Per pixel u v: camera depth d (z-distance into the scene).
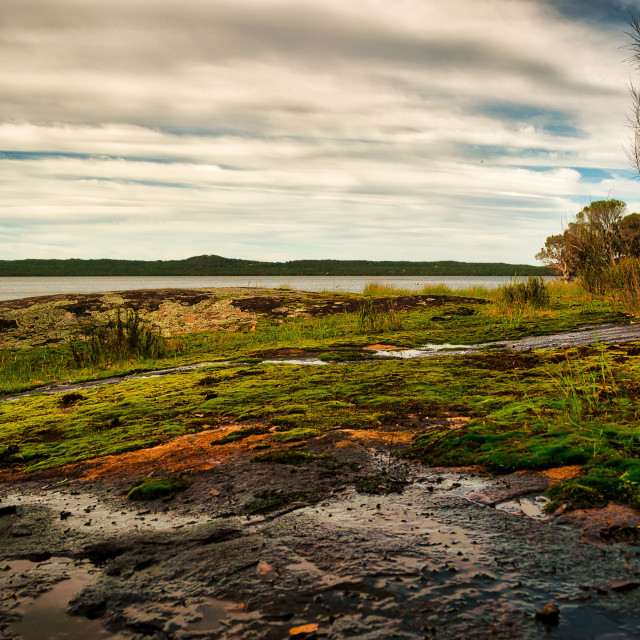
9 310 16.64
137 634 1.96
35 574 2.44
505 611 1.92
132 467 3.92
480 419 4.36
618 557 2.25
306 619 1.96
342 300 17.95
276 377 7.28
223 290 20.22
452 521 2.70
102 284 122.25
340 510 2.92
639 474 2.96
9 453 4.57
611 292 14.42
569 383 5.17
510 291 15.38
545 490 2.97
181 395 6.53
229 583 2.25
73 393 7.45
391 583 2.15
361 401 5.50
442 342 10.66
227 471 3.65
